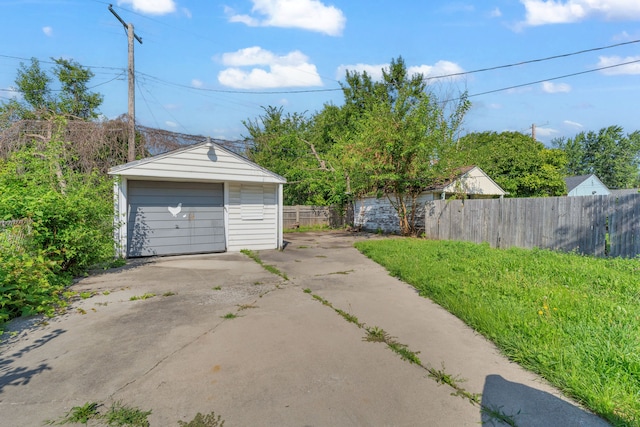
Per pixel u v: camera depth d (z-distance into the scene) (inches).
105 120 458.3
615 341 115.5
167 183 349.4
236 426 79.8
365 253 360.2
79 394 92.7
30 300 159.2
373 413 84.6
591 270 217.8
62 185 281.6
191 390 94.8
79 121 445.4
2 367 108.0
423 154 463.8
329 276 249.0
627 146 1824.6
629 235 270.7
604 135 1867.6
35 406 87.1
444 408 86.9
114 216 289.4
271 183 392.5
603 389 90.3
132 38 493.0
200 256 346.6
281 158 925.8
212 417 83.0
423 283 208.1
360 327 144.0
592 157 1907.0
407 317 156.9
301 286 217.9
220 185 374.9
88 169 418.0
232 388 95.8
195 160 344.2
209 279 238.5
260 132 1066.1
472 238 424.5
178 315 159.2
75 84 727.1
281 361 112.2
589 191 1231.5
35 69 709.9
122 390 94.8
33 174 263.0
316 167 783.1
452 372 105.3
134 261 314.7
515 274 213.5
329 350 120.9
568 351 110.0
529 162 739.4
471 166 582.9
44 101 716.0
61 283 210.8
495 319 140.9
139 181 337.4
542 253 292.0
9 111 425.1
